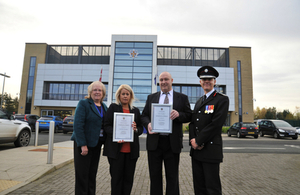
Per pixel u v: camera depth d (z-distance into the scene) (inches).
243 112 1250.0
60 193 137.6
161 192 115.9
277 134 629.9
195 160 114.6
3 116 292.2
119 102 124.5
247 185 165.5
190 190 150.7
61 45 1307.8
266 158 291.7
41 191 140.7
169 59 1259.8
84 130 117.8
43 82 1246.3
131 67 1122.0
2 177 162.6
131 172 118.4
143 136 668.7
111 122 120.7
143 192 145.0
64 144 363.9
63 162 214.2
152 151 116.0
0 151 269.1
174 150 112.4
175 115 111.7
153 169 115.6
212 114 110.4
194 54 1270.9
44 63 1285.7
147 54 1130.0
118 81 1112.8
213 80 118.5
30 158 227.3
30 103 1252.5
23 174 171.5
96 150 123.1
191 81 1218.6
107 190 147.0
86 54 1293.1
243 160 277.0
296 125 1556.3
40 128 657.0
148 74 1114.7
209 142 107.8
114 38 1141.1
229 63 1280.8
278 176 194.5
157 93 129.2
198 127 112.8
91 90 127.0
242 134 641.0
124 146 117.5
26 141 329.1
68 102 1231.5
